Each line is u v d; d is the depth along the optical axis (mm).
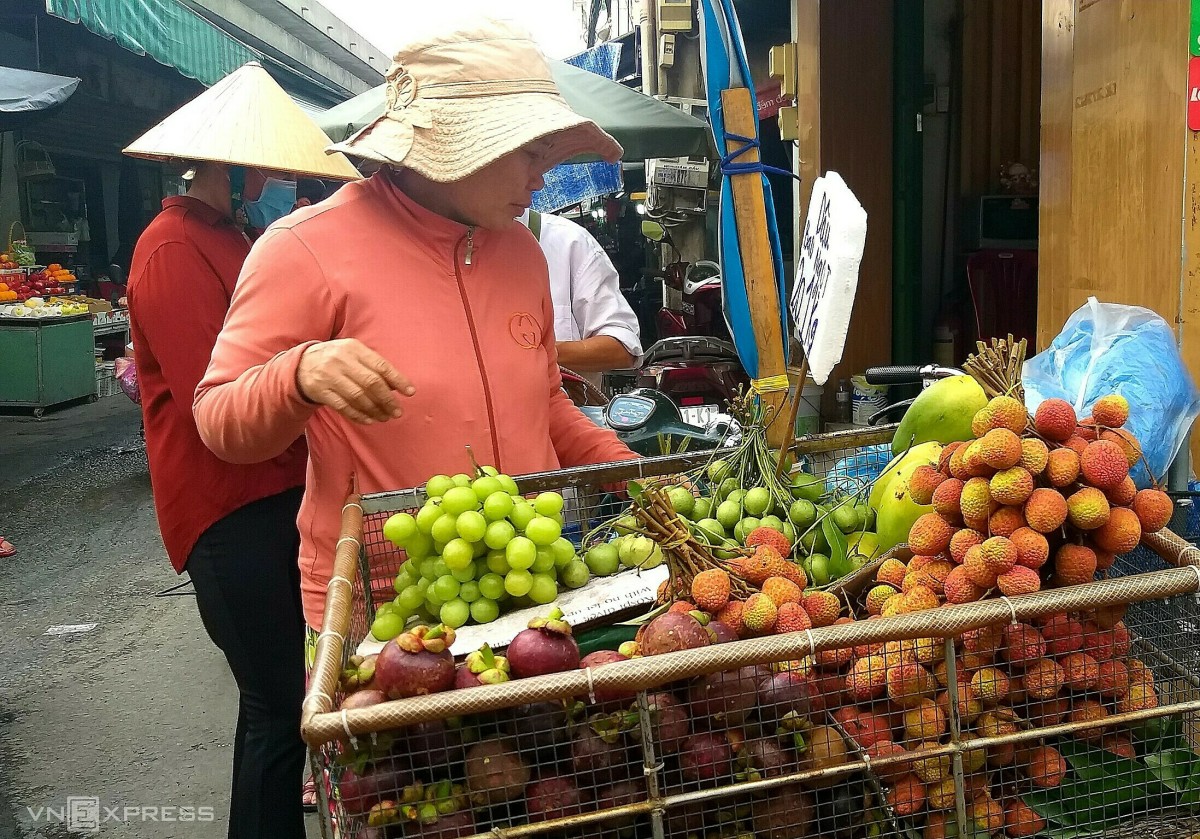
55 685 3955
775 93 6695
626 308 3758
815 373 1699
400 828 1132
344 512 1663
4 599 4980
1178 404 1893
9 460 8102
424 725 1136
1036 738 1239
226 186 2715
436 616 1531
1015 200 5500
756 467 1879
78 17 6848
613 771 1158
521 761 1145
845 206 1606
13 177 11984
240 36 12836
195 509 2277
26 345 9805
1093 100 2984
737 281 2377
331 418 1903
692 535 1435
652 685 1062
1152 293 2711
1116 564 1599
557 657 1193
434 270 1919
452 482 1567
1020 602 1132
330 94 17266
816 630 1102
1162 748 1273
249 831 2219
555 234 3650
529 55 1844
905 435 1882
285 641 2309
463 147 1740
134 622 4621
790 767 1176
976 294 5590
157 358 2326
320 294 1833
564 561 1553
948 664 1149
